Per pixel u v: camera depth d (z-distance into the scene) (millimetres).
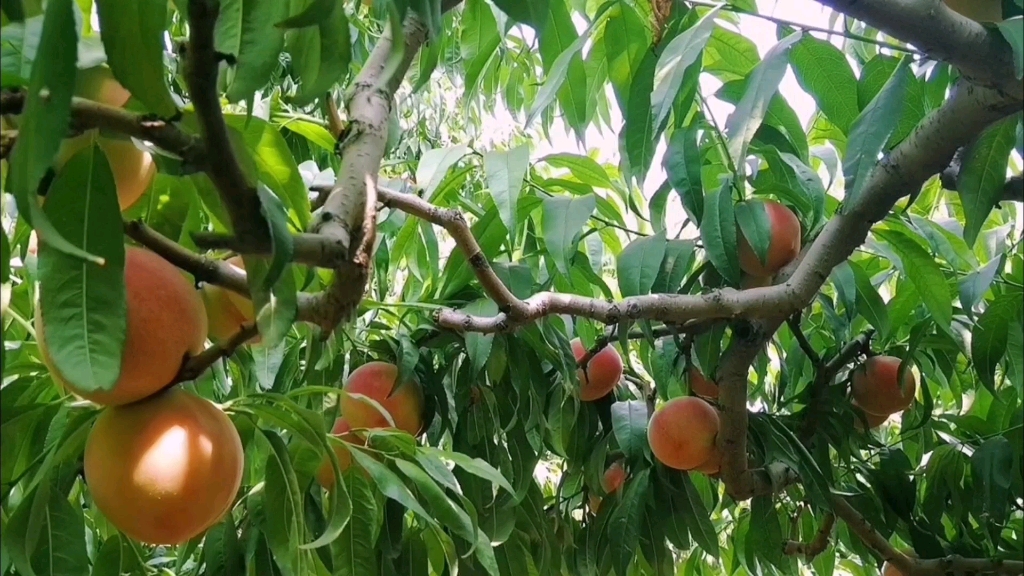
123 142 479
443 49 1227
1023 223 818
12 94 356
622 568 972
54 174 422
